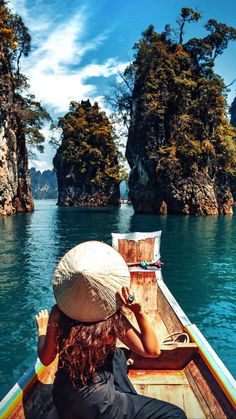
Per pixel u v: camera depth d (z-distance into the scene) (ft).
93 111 273.13
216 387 12.48
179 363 15.31
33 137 188.55
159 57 186.29
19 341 26.20
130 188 195.31
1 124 152.15
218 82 178.19
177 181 170.09
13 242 75.00
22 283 41.93
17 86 183.83
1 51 156.04
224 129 182.60
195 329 16.99
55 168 310.65
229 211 182.80
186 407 13.12
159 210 175.83
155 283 26.14
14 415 10.69
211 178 177.68
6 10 159.43
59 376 9.02
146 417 9.12
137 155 186.60
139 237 30.48
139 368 15.44
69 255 9.02
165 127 178.70
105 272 8.57
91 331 8.41
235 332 27.94
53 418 9.95
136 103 195.11
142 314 8.86
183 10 188.24
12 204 172.65
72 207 258.78
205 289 39.68
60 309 8.77
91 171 266.98
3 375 21.68
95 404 8.55
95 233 92.12
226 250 65.05
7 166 157.89
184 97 177.58
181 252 62.95
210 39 188.03
